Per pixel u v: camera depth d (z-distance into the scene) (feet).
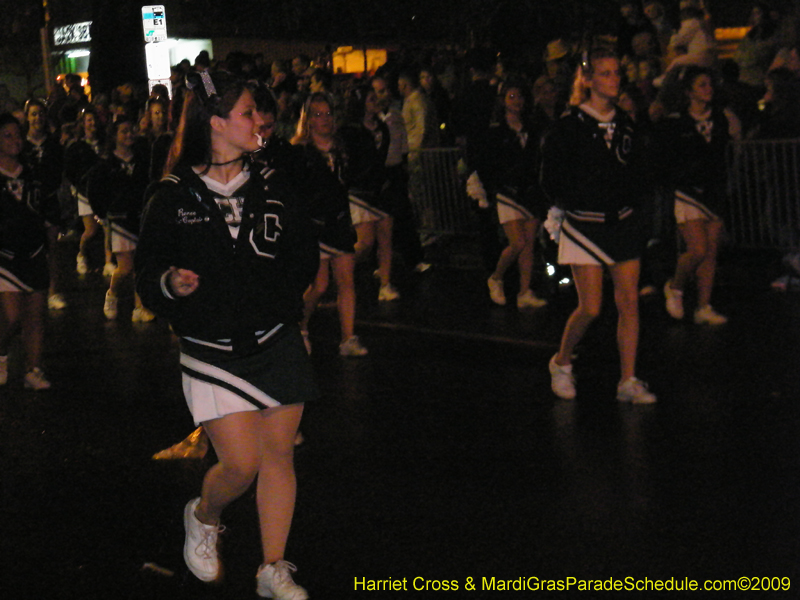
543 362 23.98
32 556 14.80
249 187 12.25
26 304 23.38
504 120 28.66
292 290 12.47
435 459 17.89
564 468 17.12
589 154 19.42
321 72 40.86
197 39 66.90
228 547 14.82
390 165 34.99
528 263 29.94
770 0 38.14
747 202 31.22
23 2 77.20
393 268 37.91
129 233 30.81
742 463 16.89
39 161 25.08
